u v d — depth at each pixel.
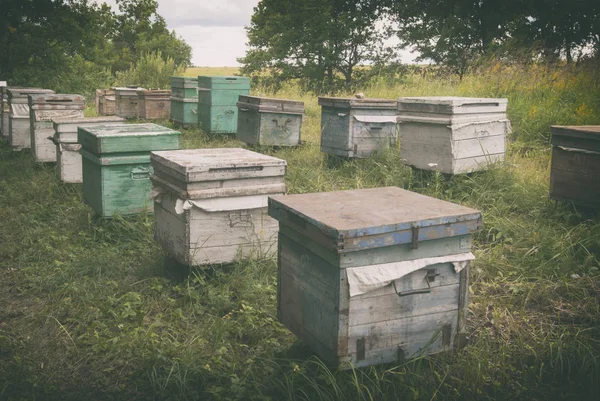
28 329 4.57
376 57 32.62
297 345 4.21
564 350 4.05
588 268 5.37
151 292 5.15
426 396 3.57
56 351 4.23
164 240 5.52
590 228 6.14
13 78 23.34
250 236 5.25
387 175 8.15
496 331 4.45
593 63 13.88
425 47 29.16
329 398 3.48
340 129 9.14
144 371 3.93
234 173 5.06
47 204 7.87
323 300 3.46
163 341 4.23
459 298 3.65
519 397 3.67
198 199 4.95
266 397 3.58
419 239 3.39
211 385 3.78
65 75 24.64
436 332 3.60
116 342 4.24
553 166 6.73
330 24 31.62
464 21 26.06
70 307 4.88
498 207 6.89
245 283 5.07
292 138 10.81
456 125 7.25
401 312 3.49
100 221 6.83
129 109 16.95
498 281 5.29
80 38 24.94
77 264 5.71
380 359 3.48
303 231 3.56
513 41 20.73
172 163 5.10
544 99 11.77
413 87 16.64
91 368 4.01
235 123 12.83
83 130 6.93
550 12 22.47
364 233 3.23
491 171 7.63
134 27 53.09
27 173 9.48
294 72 33.00
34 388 3.74
